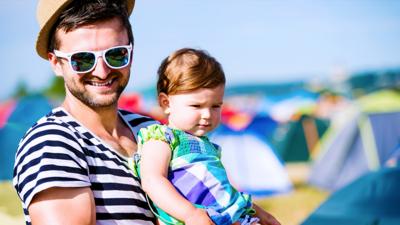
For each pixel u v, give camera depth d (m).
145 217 2.52
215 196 2.55
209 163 2.62
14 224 6.66
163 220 2.53
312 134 17.19
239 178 13.03
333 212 5.43
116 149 2.58
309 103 21.69
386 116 13.26
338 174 13.13
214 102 2.70
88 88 2.54
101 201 2.39
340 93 22.80
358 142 13.27
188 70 2.65
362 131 13.29
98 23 2.51
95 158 2.44
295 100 22.56
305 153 17.11
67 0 2.48
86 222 2.29
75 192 2.29
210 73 2.67
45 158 2.28
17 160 2.38
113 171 2.46
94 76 2.52
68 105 2.63
